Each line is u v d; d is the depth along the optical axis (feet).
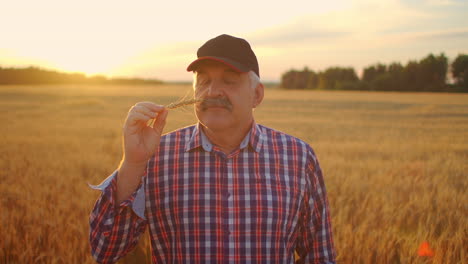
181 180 5.03
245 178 5.02
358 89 256.52
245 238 4.88
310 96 176.35
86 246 12.52
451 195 18.53
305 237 5.50
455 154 35.35
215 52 4.78
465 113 95.40
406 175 24.25
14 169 24.32
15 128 54.29
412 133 55.01
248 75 4.96
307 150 5.42
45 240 13.24
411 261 11.74
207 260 4.84
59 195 18.11
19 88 192.24
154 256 5.26
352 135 51.31
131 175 4.63
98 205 4.66
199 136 5.11
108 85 278.05
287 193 5.09
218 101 4.74
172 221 5.03
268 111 98.63
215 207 4.92
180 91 190.49
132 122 4.46
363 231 13.37
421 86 228.22
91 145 38.70
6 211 15.25
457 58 207.82
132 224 4.83
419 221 14.70
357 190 19.80
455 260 11.94
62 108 100.99
